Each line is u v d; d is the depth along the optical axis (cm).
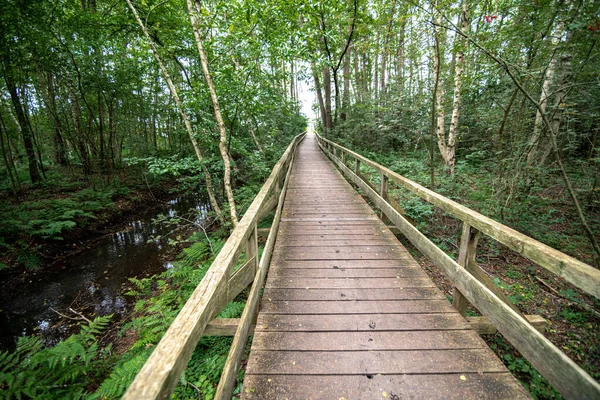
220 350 250
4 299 457
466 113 814
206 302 111
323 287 260
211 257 438
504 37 412
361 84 1419
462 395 149
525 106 484
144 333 282
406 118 973
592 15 271
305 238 384
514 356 229
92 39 754
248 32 529
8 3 609
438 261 243
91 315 414
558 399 190
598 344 231
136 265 565
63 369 232
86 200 823
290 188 709
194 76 718
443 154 768
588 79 400
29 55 800
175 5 616
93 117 998
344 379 159
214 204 594
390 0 582
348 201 585
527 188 493
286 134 1578
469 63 534
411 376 161
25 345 246
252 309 203
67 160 1087
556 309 292
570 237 421
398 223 348
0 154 1120
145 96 1162
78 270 549
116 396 202
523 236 155
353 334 197
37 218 637
